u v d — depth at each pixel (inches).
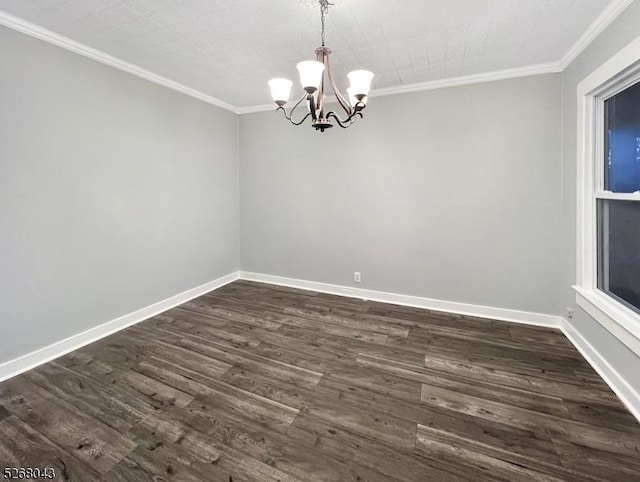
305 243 161.6
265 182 168.2
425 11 77.0
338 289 155.5
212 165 157.2
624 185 81.1
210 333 113.7
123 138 113.7
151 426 68.3
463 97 121.5
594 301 87.0
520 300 121.0
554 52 99.5
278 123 161.2
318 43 93.9
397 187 136.8
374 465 58.6
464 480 55.4
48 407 74.1
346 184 147.5
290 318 127.0
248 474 56.7
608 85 81.1
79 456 60.6
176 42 94.3
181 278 143.9
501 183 119.3
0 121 81.7
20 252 87.7
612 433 65.3
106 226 110.1
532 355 97.0
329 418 70.8
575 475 56.1
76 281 102.0
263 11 77.4
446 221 129.7
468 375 86.9
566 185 106.6
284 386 82.6
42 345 93.8
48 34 88.6
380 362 94.0
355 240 148.8
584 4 74.2
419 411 72.9
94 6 76.1
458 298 131.0
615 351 78.9
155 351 100.7
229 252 173.9
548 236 114.5
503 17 79.6
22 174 86.8
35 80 87.9
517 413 71.7
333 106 146.2
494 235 122.5
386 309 135.9
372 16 79.0
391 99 133.6
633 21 68.8
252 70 116.3
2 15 79.4
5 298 85.3
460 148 124.0
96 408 73.9
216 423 69.3
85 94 100.7
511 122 115.5
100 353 99.2
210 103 152.9
